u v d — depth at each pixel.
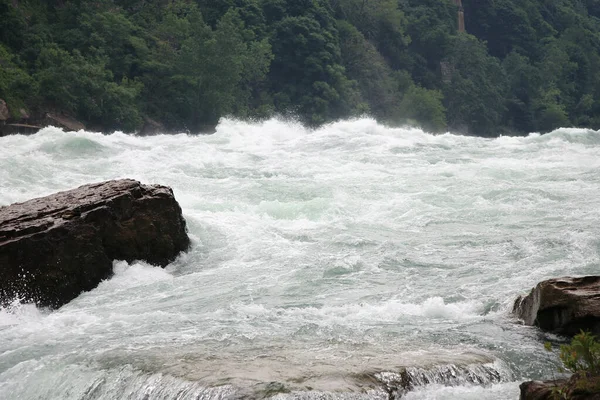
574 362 10.66
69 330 14.98
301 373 11.55
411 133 50.38
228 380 11.22
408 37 123.25
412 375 11.56
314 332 14.09
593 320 13.34
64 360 13.04
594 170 32.56
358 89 105.81
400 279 18.11
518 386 11.60
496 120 126.81
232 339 13.66
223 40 84.50
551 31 156.38
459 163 35.94
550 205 25.72
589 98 141.12
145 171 31.41
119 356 12.90
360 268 19.12
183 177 30.50
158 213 20.38
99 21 80.50
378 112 108.56
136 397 11.48
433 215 24.77
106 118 72.12
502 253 20.03
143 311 16.27
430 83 123.56
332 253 20.61
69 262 17.91
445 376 11.74
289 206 25.67
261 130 52.44
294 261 19.97
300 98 96.88
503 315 15.23
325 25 104.62
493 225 23.20
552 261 18.95
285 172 32.88
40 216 18.64
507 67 138.00
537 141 44.28
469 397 11.16
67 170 30.50
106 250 19.02
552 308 13.91
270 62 97.25
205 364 12.12
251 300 16.70
